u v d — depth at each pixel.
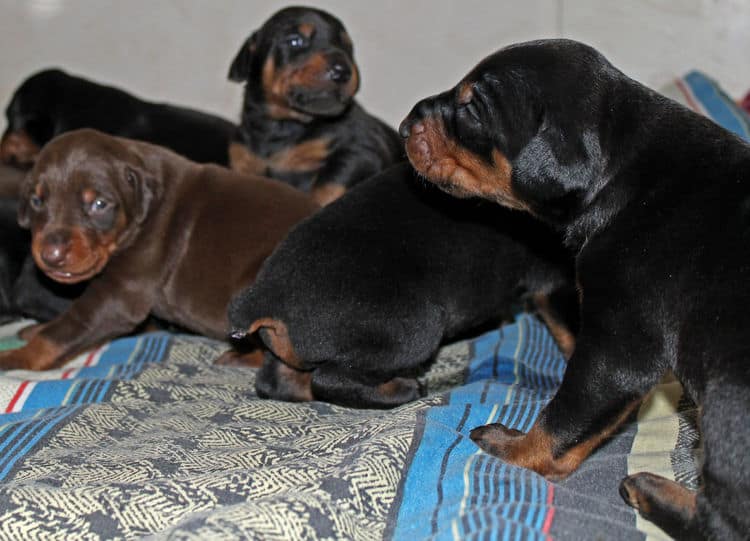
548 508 0.56
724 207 0.60
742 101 1.19
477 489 0.58
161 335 0.87
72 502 0.57
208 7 1.24
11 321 0.92
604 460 0.65
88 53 1.26
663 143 0.63
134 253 0.83
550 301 0.80
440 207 0.73
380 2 1.23
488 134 0.65
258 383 0.75
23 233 0.91
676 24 1.22
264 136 1.04
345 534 0.55
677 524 0.57
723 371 0.56
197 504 0.58
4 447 0.65
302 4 1.24
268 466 0.61
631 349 0.61
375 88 1.25
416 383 0.75
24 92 1.15
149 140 1.12
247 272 0.82
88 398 0.73
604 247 0.63
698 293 0.59
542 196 0.64
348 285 0.70
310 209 0.85
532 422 0.68
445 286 0.72
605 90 0.64
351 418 0.70
